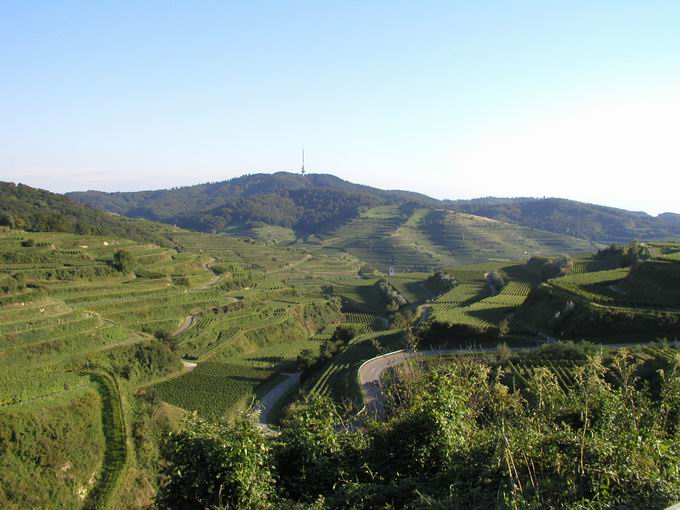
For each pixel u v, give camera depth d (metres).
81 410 44.47
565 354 45.16
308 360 72.31
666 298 59.72
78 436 41.34
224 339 91.00
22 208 147.25
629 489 11.06
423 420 16.38
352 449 17.34
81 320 69.62
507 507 10.60
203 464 14.74
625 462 11.71
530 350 49.56
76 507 35.94
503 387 17.08
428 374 19.48
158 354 71.44
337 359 67.31
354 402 43.59
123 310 88.06
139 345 70.81
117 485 37.94
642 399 14.34
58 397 44.81
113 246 120.00
